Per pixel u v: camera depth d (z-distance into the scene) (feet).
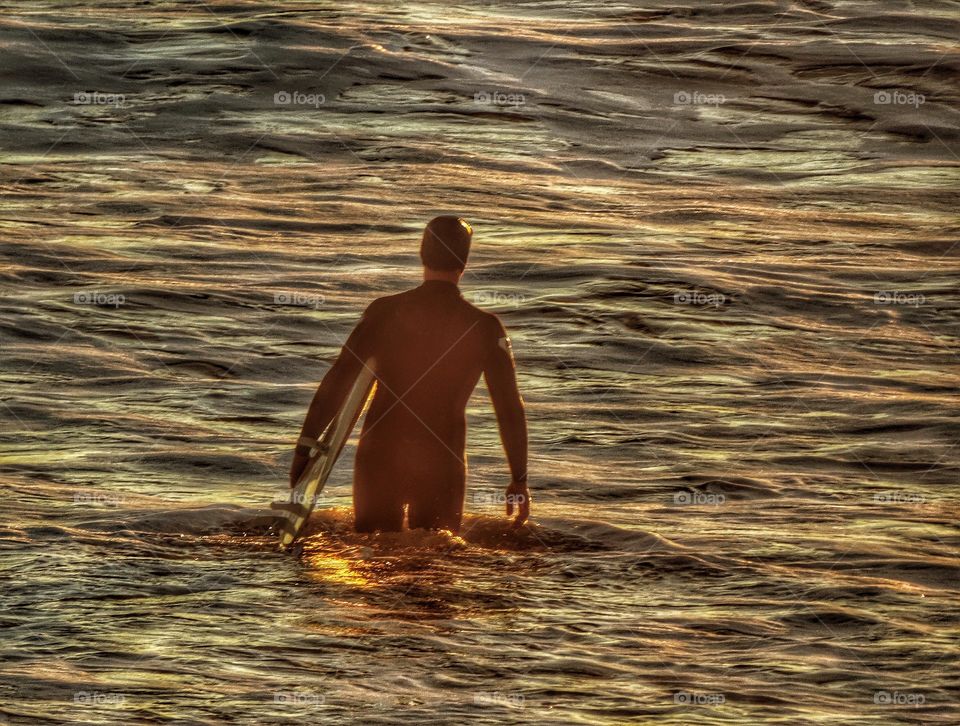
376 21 214.69
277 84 181.68
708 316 104.17
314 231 126.31
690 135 170.40
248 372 87.61
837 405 84.33
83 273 108.68
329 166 150.82
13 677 42.57
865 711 41.81
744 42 211.20
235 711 40.60
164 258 114.83
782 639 47.85
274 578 52.85
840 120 177.47
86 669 43.55
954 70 198.08
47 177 141.79
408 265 116.57
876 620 49.96
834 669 45.27
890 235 132.77
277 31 203.82
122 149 154.10
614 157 160.15
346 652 45.68
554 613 49.93
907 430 79.41
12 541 55.67
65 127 161.17
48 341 91.25
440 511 59.98
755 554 57.77
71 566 52.95
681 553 57.21
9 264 109.70
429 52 199.21
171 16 214.28
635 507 64.90
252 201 135.85
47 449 70.95
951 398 86.02
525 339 97.09
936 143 169.17
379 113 172.14
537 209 137.08
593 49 205.46
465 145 161.17
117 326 95.55
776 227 134.21
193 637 46.50
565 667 44.88
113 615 48.26
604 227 131.23
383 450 60.13
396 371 60.54
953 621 50.14
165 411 78.84
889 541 60.18
